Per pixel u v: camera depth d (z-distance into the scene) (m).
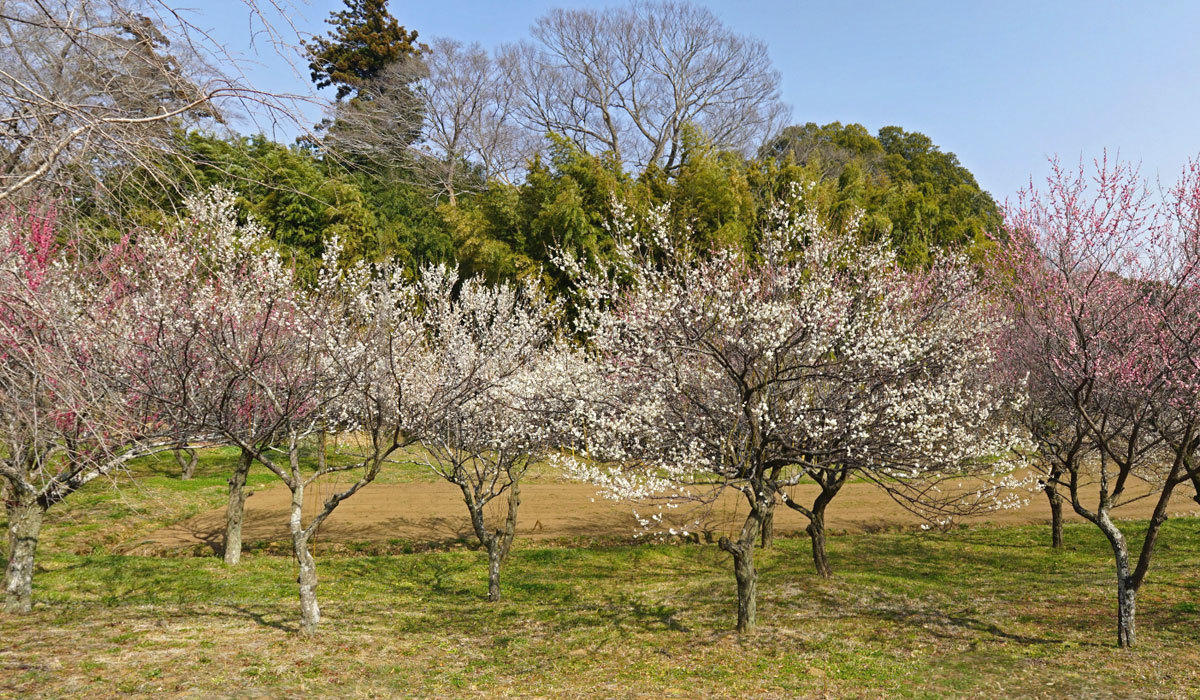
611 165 33.12
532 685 8.52
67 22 4.00
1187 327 9.35
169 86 4.21
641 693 8.22
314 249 20.55
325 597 12.54
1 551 14.17
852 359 9.77
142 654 8.88
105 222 4.68
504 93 44.34
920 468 10.21
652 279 10.91
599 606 12.13
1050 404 12.25
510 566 14.91
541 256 29.86
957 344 11.30
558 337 19.06
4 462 10.20
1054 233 10.85
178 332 9.39
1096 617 10.66
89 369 6.78
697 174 28.36
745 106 47.22
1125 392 9.43
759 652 9.55
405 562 15.14
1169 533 16.84
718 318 10.02
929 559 15.28
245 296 10.70
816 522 13.43
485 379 13.19
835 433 10.45
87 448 8.26
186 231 9.65
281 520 18.66
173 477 23.02
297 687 8.05
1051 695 7.88
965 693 8.03
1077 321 9.39
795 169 29.55
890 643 9.83
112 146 4.30
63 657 8.60
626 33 45.47
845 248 12.19
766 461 9.98
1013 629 10.30
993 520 18.64
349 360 11.38
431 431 13.47
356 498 21.36
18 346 5.07
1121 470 9.51
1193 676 8.19
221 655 8.98
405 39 32.22
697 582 13.55
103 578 13.42
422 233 32.62
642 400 11.44
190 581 13.23
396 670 8.88
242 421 10.30
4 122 4.13
